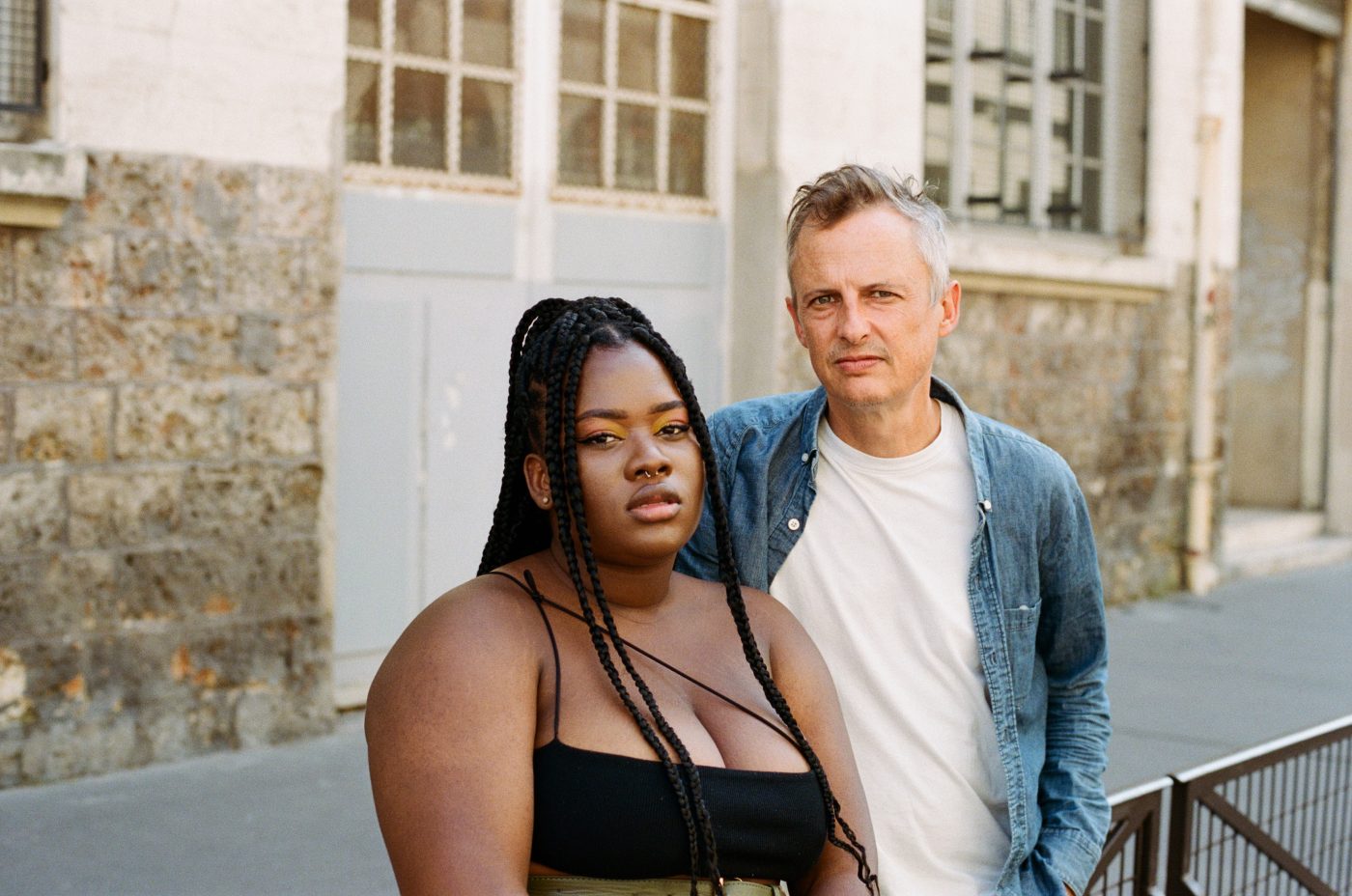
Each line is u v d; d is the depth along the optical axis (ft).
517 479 5.47
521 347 5.55
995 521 6.89
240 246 16.02
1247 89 36.88
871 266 6.43
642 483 5.08
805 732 5.56
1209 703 21.50
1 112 14.74
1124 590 28.76
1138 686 22.45
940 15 24.79
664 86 20.86
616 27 20.22
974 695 6.89
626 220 20.42
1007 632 6.92
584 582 5.24
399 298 18.19
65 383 14.94
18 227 14.53
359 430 17.92
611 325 5.21
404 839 4.64
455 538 18.90
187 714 16.02
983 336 25.29
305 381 16.61
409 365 18.31
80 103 14.85
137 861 13.42
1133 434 28.76
